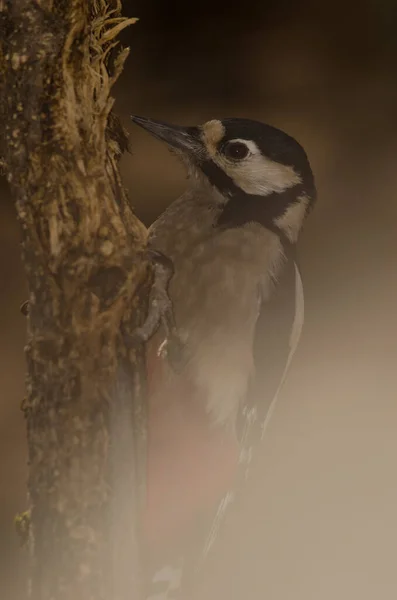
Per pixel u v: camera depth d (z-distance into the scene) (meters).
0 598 13.70
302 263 24.06
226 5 37.59
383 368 19.67
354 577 14.26
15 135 6.38
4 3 6.27
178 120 31.42
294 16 37.94
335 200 27.31
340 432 17.53
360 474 16.38
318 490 16.00
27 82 6.32
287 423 17.78
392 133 31.00
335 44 36.53
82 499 6.51
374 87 34.03
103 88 6.51
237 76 34.12
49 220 6.40
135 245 6.70
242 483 9.59
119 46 7.24
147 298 6.83
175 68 34.16
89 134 6.47
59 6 6.30
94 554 6.52
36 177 6.39
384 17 37.00
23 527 7.48
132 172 27.19
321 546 14.81
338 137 30.81
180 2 36.75
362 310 22.03
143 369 6.79
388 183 28.33
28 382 6.59
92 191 6.48
